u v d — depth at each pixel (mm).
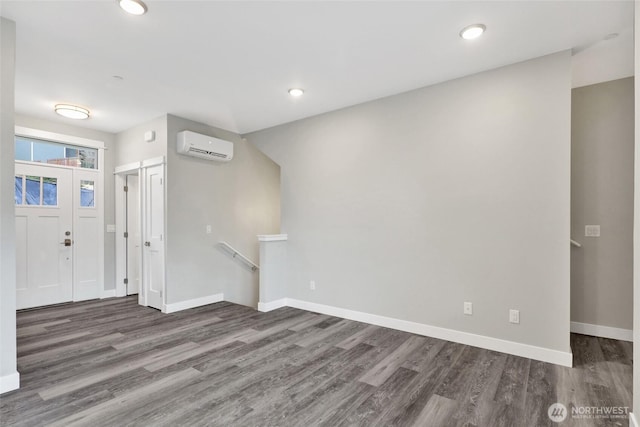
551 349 2715
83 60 2859
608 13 2215
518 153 2871
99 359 2820
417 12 2221
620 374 2512
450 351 2963
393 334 3414
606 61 2893
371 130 3783
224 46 2650
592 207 3344
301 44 2623
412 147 3475
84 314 4160
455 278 3188
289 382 2432
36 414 2020
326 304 4160
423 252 3385
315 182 4281
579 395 2229
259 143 4945
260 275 4391
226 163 5020
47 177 4551
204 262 4684
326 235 4160
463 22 2334
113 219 5133
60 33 2439
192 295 4516
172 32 2445
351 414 2039
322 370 2619
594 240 3334
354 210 3906
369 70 3059
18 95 3619
